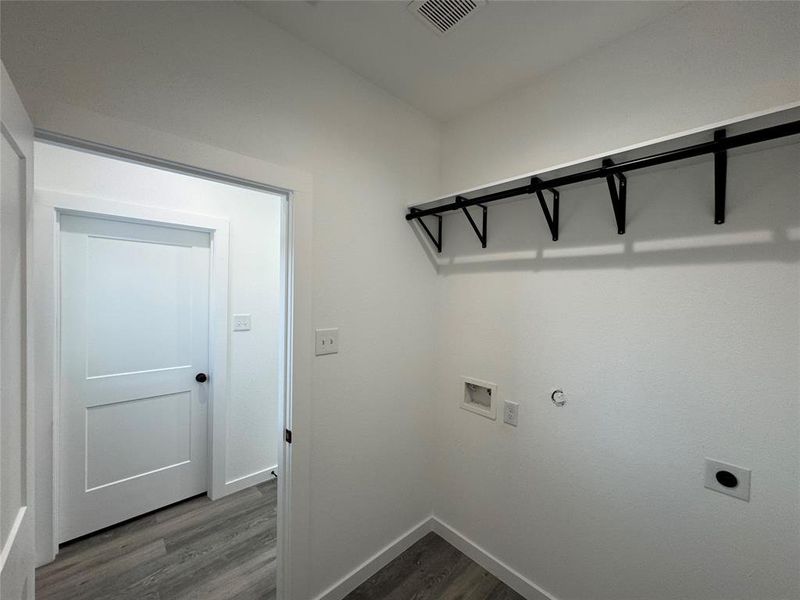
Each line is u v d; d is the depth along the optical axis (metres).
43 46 0.87
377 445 1.74
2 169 0.64
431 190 1.96
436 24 1.28
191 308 2.35
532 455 1.59
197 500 2.36
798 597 0.99
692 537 1.16
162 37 1.05
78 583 1.65
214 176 1.20
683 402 1.18
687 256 1.16
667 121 1.21
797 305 0.98
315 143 1.44
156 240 2.20
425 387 1.97
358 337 1.63
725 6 1.09
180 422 2.31
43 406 1.74
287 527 1.41
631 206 1.29
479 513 1.81
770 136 0.88
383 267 1.73
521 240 1.63
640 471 1.27
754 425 1.05
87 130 0.93
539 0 1.16
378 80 1.62
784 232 0.99
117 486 2.06
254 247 2.55
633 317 1.29
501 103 1.73
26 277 0.79
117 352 2.06
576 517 1.45
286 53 1.34
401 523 1.87
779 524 1.01
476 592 1.63
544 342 1.54
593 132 1.40
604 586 1.37
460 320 1.90
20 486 0.77
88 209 1.84
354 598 1.59
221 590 1.63
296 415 1.40
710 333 1.12
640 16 1.22
